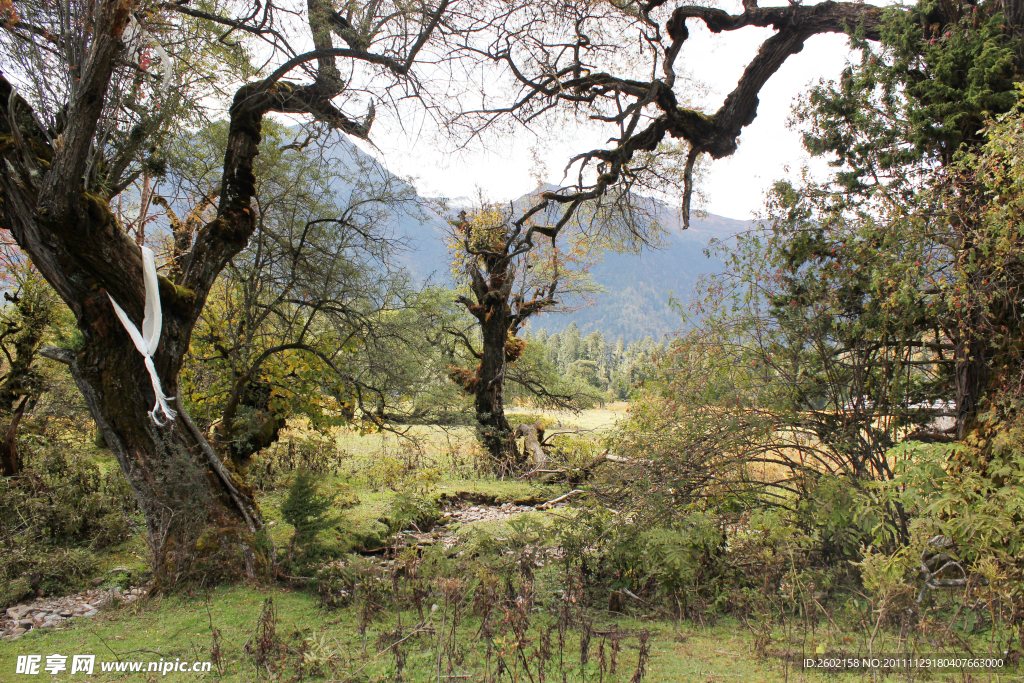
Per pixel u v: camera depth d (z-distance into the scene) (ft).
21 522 25.32
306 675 14.52
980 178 20.63
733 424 22.59
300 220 33.81
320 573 22.12
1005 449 18.40
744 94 36.01
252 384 35.58
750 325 24.85
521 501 42.06
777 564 18.66
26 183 20.68
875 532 18.17
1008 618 15.20
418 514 31.24
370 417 38.86
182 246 33.35
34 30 21.53
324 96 29.71
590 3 33.14
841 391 23.89
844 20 31.04
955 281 20.71
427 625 17.74
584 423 80.18
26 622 19.16
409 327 38.75
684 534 19.94
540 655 14.37
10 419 33.17
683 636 16.98
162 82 22.62
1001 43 24.84
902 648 14.74
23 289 34.91
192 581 21.67
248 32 29.01
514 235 46.62
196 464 23.32
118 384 22.44
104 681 14.38
